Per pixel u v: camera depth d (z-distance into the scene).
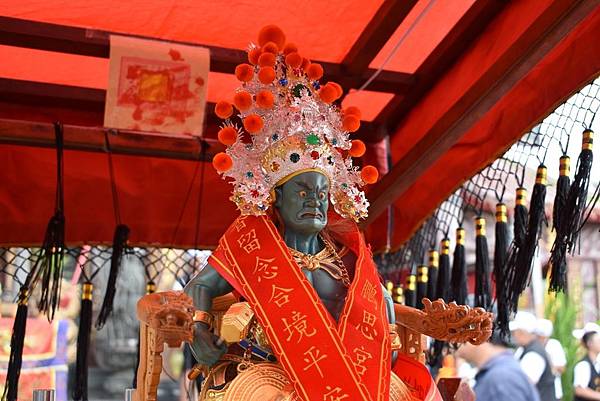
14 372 3.55
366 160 4.37
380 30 3.49
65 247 4.11
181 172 4.41
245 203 2.52
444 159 3.84
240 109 2.52
